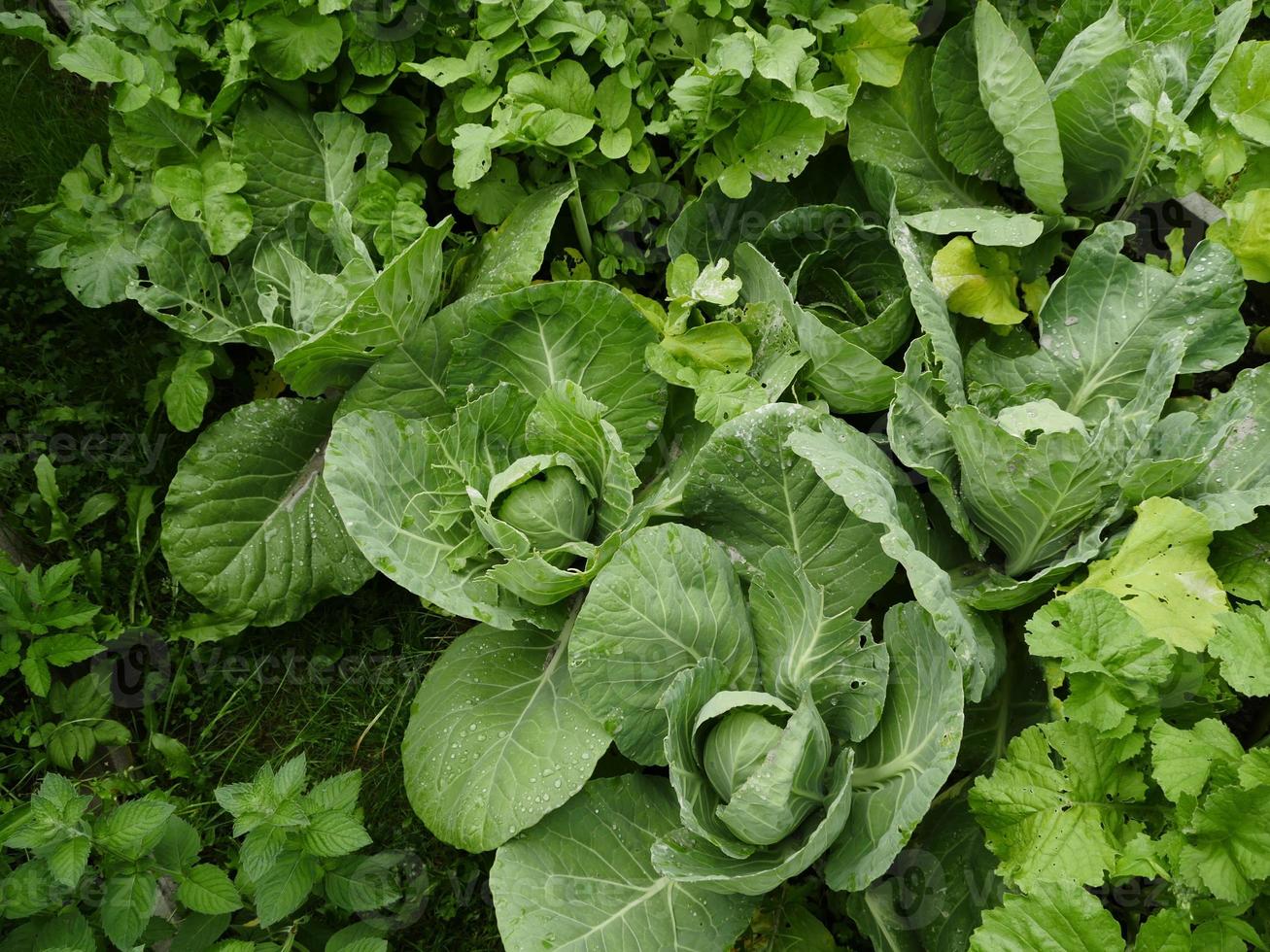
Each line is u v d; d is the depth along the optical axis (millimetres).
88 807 1216
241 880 1169
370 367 1248
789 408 1142
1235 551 1109
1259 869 920
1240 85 1216
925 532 1181
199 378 1320
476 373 1235
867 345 1257
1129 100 1198
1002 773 1037
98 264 1285
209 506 1280
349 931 1109
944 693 1012
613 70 1296
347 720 1307
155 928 1097
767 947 1134
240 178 1290
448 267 1346
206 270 1310
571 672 1084
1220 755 963
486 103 1287
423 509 1195
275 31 1274
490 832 1087
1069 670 1006
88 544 1354
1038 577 1085
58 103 1488
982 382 1247
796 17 1329
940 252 1271
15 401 1386
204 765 1277
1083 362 1216
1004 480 1091
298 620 1346
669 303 1324
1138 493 1089
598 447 1173
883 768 1071
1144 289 1202
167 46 1296
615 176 1329
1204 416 1149
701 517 1195
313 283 1229
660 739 1125
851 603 1158
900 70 1329
